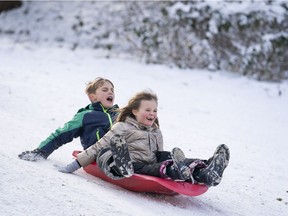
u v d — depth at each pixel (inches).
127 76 547.2
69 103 400.2
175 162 195.8
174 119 402.3
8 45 645.9
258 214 218.7
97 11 736.3
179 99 476.4
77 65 574.9
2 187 182.2
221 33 611.8
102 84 241.9
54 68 544.4
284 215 222.7
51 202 176.6
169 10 619.2
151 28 628.1
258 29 612.7
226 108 464.4
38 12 749.3
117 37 670.5
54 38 686.5
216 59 612.7
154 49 621.6
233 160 309.9
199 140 349.1
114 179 203.0
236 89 541.6
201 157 308.0
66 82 479.5
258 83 572.7
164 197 213.5
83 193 189.2
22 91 410.3
